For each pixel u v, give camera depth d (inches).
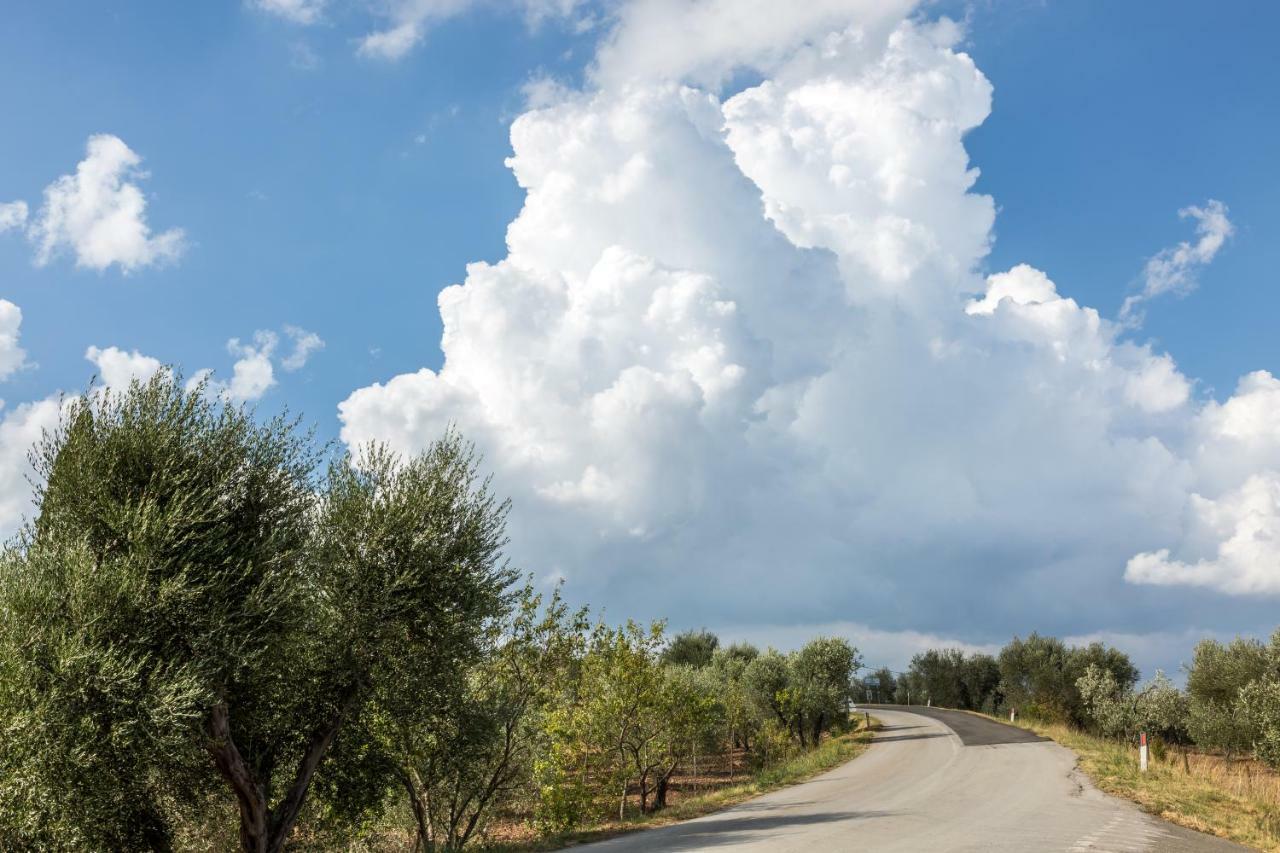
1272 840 585.6
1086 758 1192.8
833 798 888.3
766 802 889.5
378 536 688.4
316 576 683.4
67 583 546.3
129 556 561.9
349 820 740.0
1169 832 614.2
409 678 706.8
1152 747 1390.3
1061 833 606.9
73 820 549.6
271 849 662.5
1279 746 938.7
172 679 552.7
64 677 519.2
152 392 638.5
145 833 625.3
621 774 1041.5
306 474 700.7
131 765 560.1
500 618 763.4
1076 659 2401.6
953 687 3868.1
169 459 612.7
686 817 810.8
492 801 895.7
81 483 593.9
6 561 580.4
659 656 1091.3
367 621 674.8
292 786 684.1
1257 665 1215.6
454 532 728.3
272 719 678.5
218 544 615.2
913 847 550.0
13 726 498.9
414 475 729.0
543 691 866.8
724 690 1914.4
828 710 1955.0
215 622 575.8
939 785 965.2
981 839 581.3
